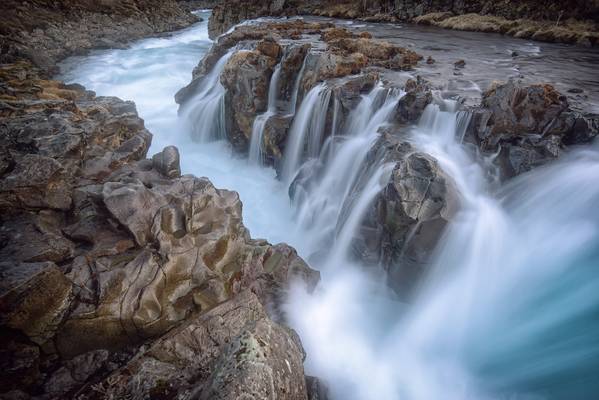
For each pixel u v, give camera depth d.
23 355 5.00
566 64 14.57
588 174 7.09
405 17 28.45
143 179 7.87
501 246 7.21
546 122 8.12
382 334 7.19
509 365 6.15
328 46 14.26
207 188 7.16
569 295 6.44
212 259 6.53
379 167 8.05
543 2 23.52
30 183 6.68
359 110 10.56
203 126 14.98
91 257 5.88
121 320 5.44
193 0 58.62
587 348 5.71
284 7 33.56
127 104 13.39
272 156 12.48
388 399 6.09
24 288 4.91
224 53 16.73
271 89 12.91
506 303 6.91
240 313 5.84
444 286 7.09
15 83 14.29
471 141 8.52
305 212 10.52
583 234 6.80
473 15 25.61
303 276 7.43
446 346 6.81
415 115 9.53
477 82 11.34
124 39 29.05
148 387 4.78
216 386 3.86
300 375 4.61
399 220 6.80
